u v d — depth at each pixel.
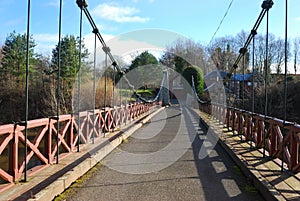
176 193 3.65
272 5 5.55
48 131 4.38
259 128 6.01
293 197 3.13
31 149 3.86
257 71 21.03
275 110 18.67
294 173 4.01
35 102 19.33
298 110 18.25
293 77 21.16
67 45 20.89
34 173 3.89
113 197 3.46
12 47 23.62
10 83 21.64
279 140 4.66
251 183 4.09
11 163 3.52
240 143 6.69
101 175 4.45
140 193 3.63
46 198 3.15
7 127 3.31
